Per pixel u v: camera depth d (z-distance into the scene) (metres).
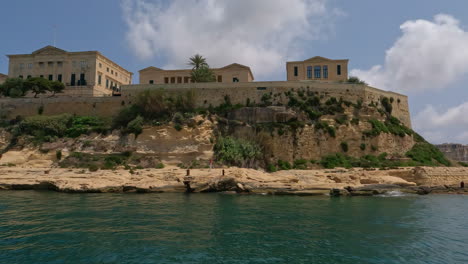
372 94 54.72
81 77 65.94
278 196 28.91
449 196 31.27
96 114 52.69
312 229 15.81
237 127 45.59
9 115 54.00
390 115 55.25
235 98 51.72
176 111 47.25
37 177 33.50
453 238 14.73
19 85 58.38
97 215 18.42
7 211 19.52
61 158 42.03
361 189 30.66
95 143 43.69
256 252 12.23
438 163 49.16
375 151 48.09
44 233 14.34
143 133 43.38
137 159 41.16
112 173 35.56
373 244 13.57
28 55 67.56
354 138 47.97
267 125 46.38
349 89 53.03
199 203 23.61
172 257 11.53
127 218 17.64
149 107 46.91
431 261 11.69
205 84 52.53
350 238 14.40
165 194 29.44
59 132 46.62
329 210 21.28
